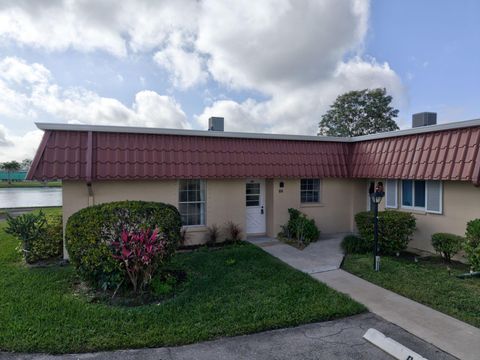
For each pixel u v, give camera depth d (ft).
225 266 26.35
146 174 31.04
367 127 107.14
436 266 26.89
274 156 37.81
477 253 23.07
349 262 28.35
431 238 29.96
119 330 15.64
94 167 29.53
